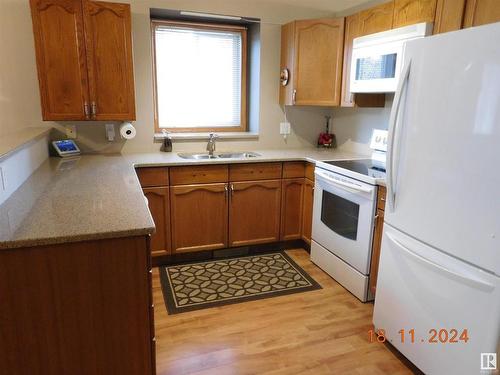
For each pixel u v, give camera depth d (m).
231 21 3.46
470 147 1.42
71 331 1.35
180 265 3.00
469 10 1.98
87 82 2.67
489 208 1.37
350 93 2.97
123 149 3.18
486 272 1.40
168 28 3.34
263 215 3.20
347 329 2.20
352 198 2.49
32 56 2.74
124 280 1.38
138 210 1.54
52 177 2.15
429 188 1.63
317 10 3.51
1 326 1.27
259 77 3.50
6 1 2.61
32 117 2.84
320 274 2.89
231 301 2.48
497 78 1.31
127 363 1.46
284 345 2.05
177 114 3.54
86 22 2.58
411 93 1.70
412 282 1.78
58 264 1.28
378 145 2.84
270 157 3.12
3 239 1.21
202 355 1.95
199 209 2.97
